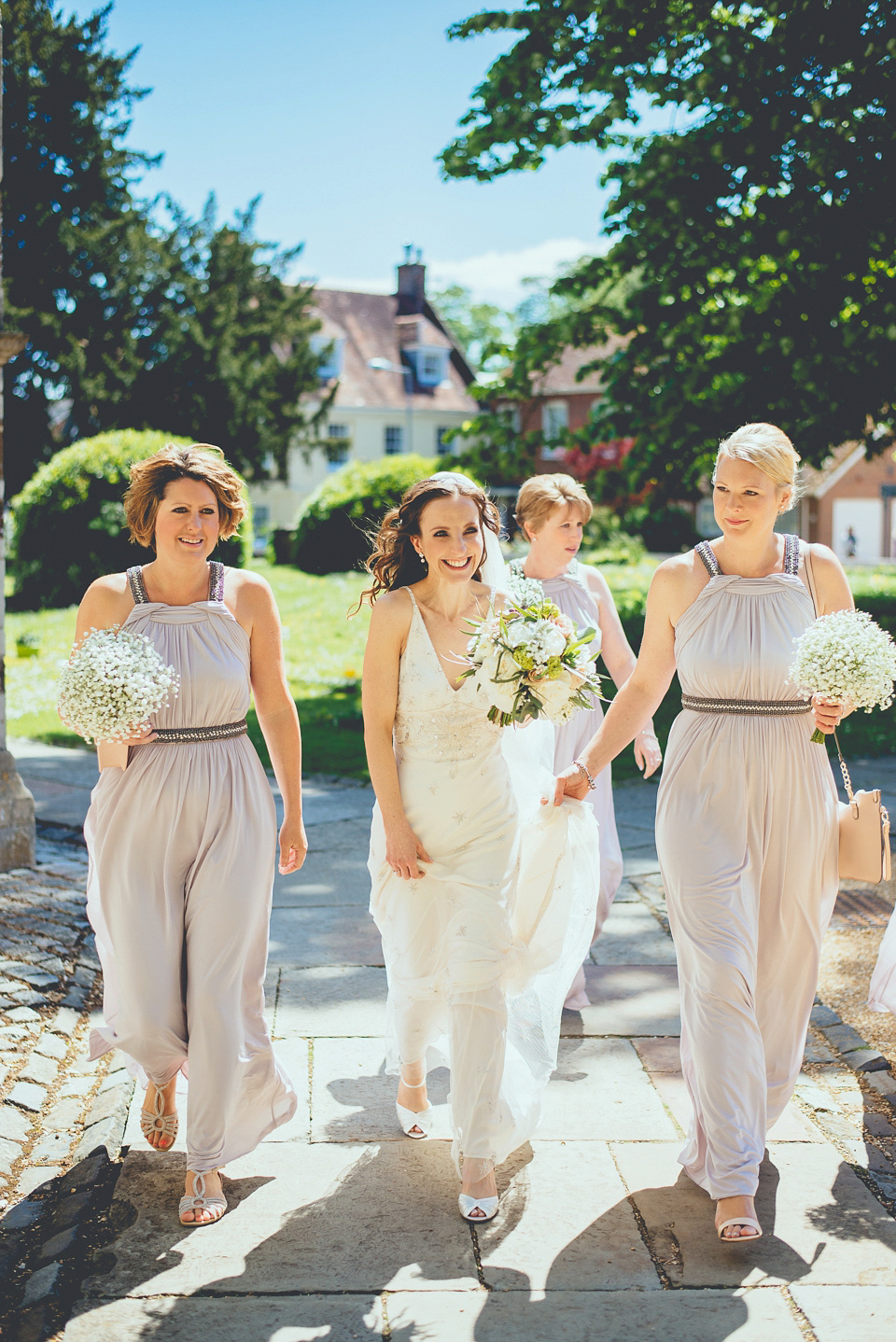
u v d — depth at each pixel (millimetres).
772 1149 3549
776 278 12633
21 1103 3781
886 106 10781
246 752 3354
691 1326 2734
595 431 13820
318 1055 4191
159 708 3193
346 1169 3461
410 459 27922
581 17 12250
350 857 6707
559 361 14328
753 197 12273
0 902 5668
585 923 3744
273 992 4730
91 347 31453
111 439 20797
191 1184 3195
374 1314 2783
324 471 48906
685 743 3365
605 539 36312
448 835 3398
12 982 4676
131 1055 3260
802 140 11016
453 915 3365
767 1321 2754
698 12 11766
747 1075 3129
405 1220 3193
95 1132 3600
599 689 3469
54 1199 3270
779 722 3311
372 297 53531
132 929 3184
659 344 13109
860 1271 2945
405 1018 3559
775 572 3412
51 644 16109
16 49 30547
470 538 3344
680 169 11867
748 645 3293
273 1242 3084
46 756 9711
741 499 3309
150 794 3188
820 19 10789
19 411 30750
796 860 3322
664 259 12641
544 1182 3377
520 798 3758
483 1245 3074
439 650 3402
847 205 10930
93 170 31625
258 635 3453
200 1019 3170
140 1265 2980
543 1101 3852
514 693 3262
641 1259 3006
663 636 3477
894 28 10656
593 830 3740
